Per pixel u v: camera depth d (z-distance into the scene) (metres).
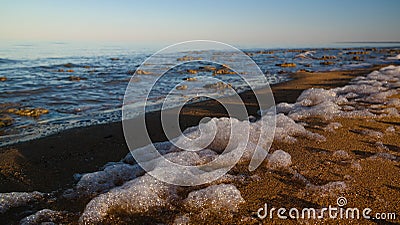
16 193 0.80
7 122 1.59
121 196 0.74
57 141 1.29
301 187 0.79
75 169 1.02
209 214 0.69
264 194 0.76
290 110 1.58
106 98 2.18
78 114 1.76
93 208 0.71
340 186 0.79
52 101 2.07
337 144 1.08
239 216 0.68
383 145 1.07
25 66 4.13
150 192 0.76
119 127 1.49
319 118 1.39
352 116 1.41
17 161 1.08
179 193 0.77
